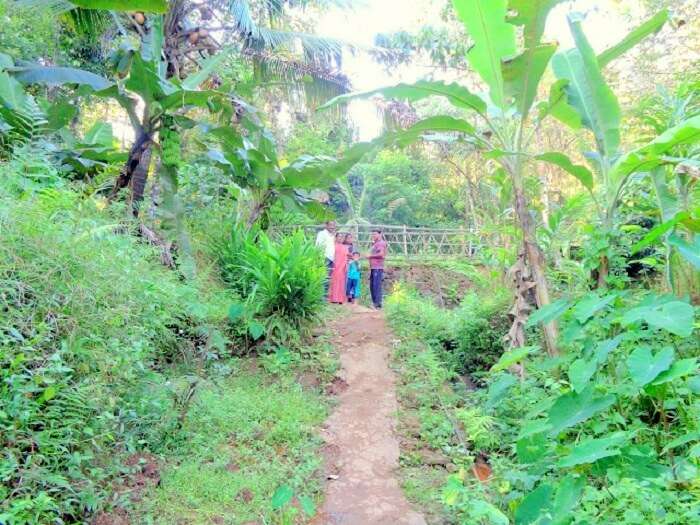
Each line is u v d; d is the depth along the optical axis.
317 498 3.58
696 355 3.35
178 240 6.16
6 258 2.82
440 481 3.84
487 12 4.64
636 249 3.55
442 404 5.02
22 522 2.24
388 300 9.04
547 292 4.89
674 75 8.42
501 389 3.62
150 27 6.95
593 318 3.54
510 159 5.05
